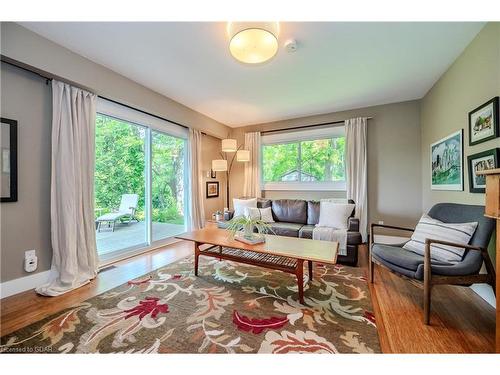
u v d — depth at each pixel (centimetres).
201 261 299
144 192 357
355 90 326
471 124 215
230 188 534
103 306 187
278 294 209
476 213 190
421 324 163
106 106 288
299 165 464
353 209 344
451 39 210
